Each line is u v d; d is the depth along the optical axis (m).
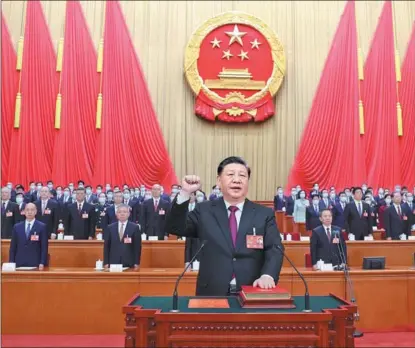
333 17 12.54
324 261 5.45
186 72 12.06
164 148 11.86
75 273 4.27
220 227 2.64
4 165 11.12
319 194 10.51
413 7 12.65
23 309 4.18
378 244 6.62
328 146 11.95
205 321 1.83
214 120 12.12
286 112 12.33
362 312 4.49
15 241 5.34
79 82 11.73
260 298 1.99
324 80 12.22
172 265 6.57
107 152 11.59
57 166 11.31
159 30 12.34
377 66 12.26
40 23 11.80
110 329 4.25
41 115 11.45
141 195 11.02
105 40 11.99
